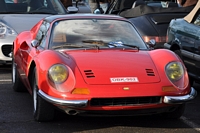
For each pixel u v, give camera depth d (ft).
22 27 31.14
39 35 22.52
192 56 24.75
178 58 18.93
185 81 18.31
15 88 24.61
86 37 20.79
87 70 17.71
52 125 18.62
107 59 18.74
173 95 17.63
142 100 17.37
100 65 18.13
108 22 22.00
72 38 20.63
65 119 19.44
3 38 30.48
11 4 34.47
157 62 18.86
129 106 17.16
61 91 17.06
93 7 44.06
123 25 22.02
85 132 17.85
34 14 33.71
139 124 19.07
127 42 20.97
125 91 17.08
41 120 18.81
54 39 20.54
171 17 32.58
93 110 17.07
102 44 20.44
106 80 17.34
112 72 17.75
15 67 24.63
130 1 39.58
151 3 38.93
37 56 19.03
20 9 34.22
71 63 18.02
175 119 19.89
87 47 20.12
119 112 17.34
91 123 19.04
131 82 17.42
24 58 21.99
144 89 17.30
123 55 19.33
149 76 17.87
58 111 19.31
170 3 38.09
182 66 18.56
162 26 31.60
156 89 17.42
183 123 19.34
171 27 28.02
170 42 27.76
